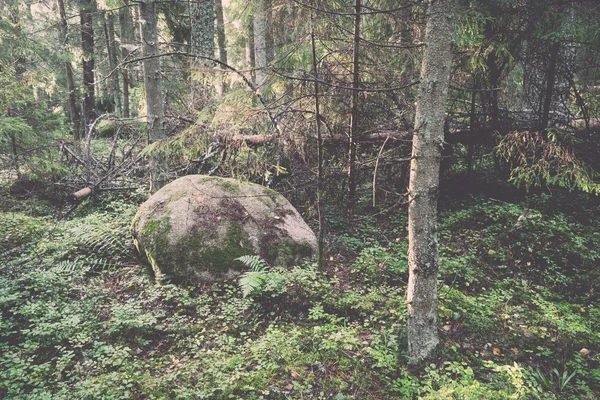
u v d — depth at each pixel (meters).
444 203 7.84
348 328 4.55
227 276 5.47
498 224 6.75
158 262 5.53
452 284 5.30
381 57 6.22
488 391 3.60
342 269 5.96
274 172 7.07
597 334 4.60
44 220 7.60
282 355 4.17
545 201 7.18
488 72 6.84
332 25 5.41
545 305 5.10
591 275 5.54
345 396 3.73
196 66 5.15
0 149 8.59
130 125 10.75
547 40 6.38
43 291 5.15
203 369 3.95
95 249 6.23
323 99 5.76
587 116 6.72
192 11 10.09
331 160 7.20
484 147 7.62
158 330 4.60
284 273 5.45
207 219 5.81
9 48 10.82
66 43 14.16
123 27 17.73
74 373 3.92
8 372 3.79
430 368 4.04
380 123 7.16
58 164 8.70
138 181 9.06
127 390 3.69
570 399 3.82
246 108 4.70
